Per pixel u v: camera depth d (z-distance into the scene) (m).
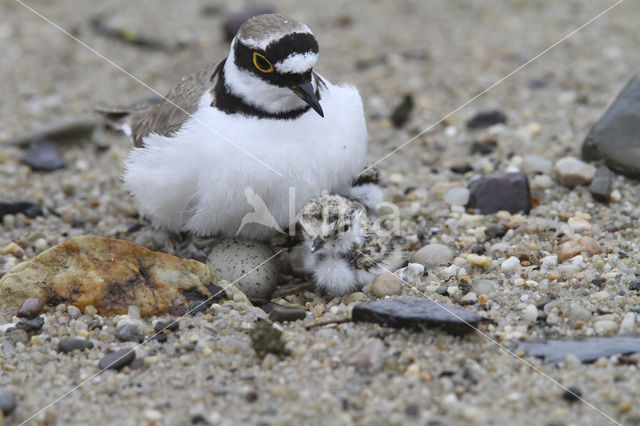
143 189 9.85
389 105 16.02
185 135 9.22
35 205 12.09
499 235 10.48
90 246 9.23
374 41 19.41
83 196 12.86
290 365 7.86
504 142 13.63
